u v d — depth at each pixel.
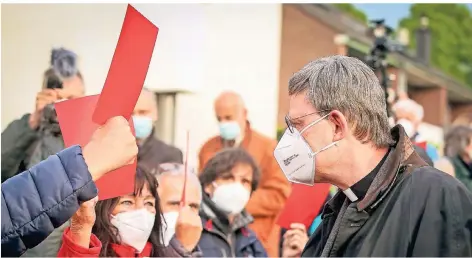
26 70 3.95
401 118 4.81
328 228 1.81
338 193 1.80
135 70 1.62
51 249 2.90
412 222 1.51
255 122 4.57
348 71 1.69
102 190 1.71
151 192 2.94
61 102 1.68
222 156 3.68
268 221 3.95
